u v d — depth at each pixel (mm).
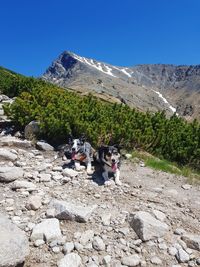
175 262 7316
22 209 8820
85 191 10336
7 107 17734
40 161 12938
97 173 11883
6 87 25984
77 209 8547
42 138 15836
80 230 8008
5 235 6793
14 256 6484
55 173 11547
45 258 7012
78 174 11648
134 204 9641
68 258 6918
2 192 9766
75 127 15547
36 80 25672
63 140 15555
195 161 15820
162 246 7648
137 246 7617
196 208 9969
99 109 18016
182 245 7809
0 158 12438
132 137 15578
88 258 7090
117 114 17469
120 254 7312
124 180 11602
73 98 19734
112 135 15297
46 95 19219
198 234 8406
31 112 16812
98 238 7648
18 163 12133
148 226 7934
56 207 8703
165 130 17594
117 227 8227
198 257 7523
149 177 12375
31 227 7961
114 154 11578
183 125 18969
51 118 15492
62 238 7590
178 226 8648
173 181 12367
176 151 15953
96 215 8703
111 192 10422
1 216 7723
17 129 17188
